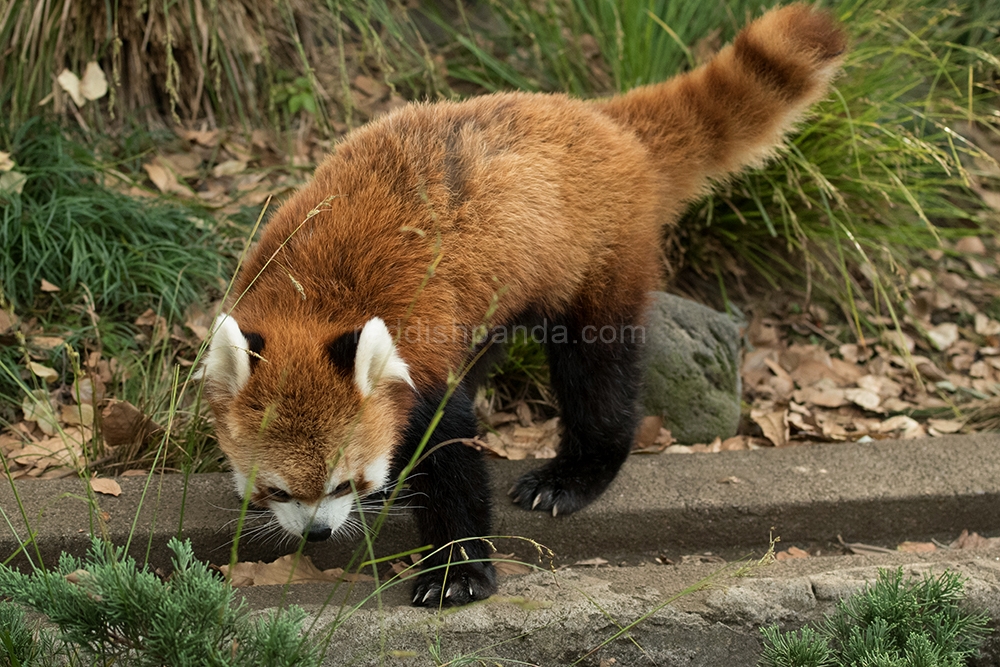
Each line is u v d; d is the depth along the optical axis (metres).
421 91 5.19
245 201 4.49
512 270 2.80
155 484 3.13
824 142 4.52
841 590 2.66
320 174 2.86
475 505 2.81
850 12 4.56
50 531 2.84
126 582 2.02
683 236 4.66
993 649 2.64
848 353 4.54
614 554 3.22
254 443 2.36
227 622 2.11
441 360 2.64
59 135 4.32
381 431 2.47
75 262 3.90
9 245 3.91
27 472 3.28
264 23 4.95
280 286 2.58
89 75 4.42
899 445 3.61
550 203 2.87
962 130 5.46
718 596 2.63
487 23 5.55
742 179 4.39
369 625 2.48
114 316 3.94
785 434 3.89
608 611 2.58
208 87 4.83
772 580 2.70
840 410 4.21
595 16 5.16
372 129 2.92
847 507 3.27
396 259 2.59
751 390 4.26
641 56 4.69
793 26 3.21
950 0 5.33
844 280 4.80
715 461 3.47
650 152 3.21
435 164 2.74
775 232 4.40
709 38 4.84
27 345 3.69
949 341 4.69
